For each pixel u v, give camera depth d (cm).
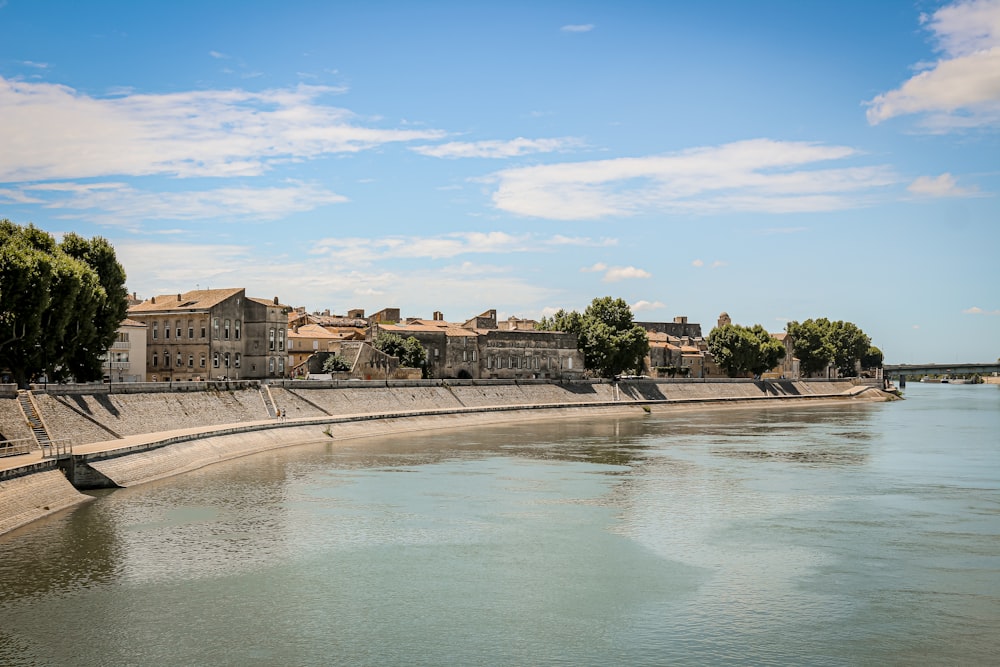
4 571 5956
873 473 10531
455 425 16575
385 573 6091
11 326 10088
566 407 19700
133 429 10819
